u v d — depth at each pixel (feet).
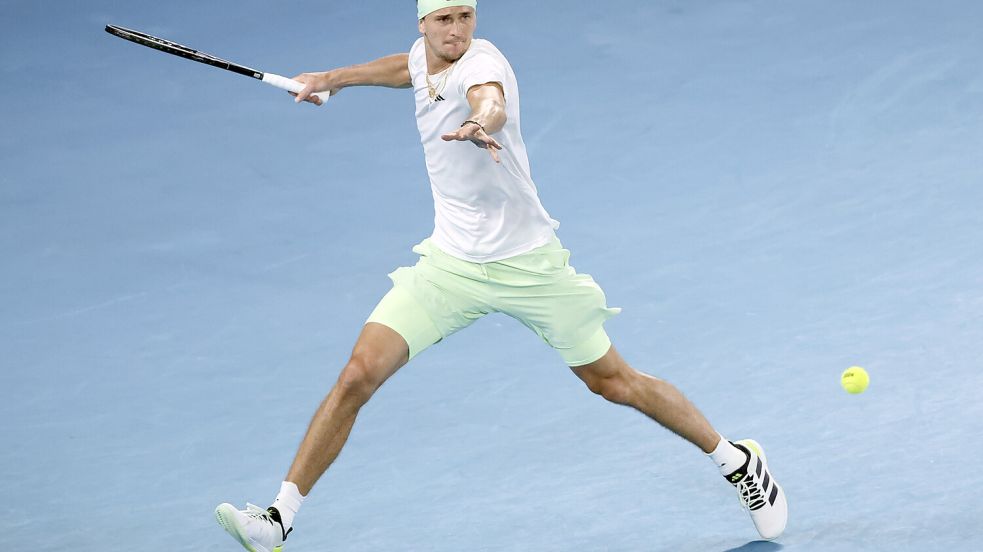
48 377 103.65
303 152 140.56
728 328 102.58
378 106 149.07
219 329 109.91
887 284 106.32
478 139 65.00
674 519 79.46
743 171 129.39
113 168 139.64
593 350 77.41
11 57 162.81
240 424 95.35
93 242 125.90
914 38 150.71
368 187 133.18
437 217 77.82
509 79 72.95
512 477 85.71
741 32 157.17
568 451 88.48
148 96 153.48
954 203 118.52
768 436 87.51
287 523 74.38
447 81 72.84
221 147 142.41
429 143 75.87
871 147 131.13
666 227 120.57
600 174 131.75
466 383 98.48
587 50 156.76
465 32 72.38
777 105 141.28
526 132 141.08
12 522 84.02
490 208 75.41
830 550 74.08
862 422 87.86
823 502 79.36
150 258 122.62
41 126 148.66
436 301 77.10
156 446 92.89
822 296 105.81
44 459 91.76
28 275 120.57
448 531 79.87
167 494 86.63
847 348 97.60
